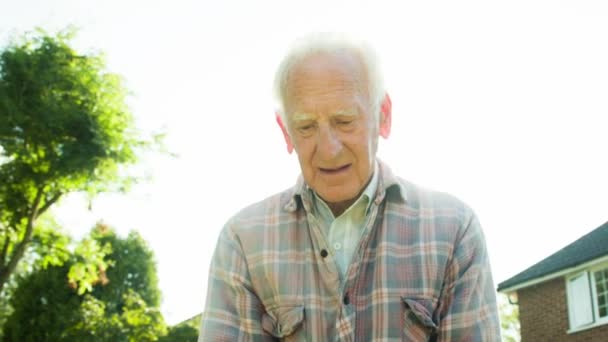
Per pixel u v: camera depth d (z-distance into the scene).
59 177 19.69
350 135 1.85
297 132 1.88
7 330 26.84
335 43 1.86
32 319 26.59
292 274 2.06
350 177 1.89
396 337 1.96
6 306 30.73
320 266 2.02
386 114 2.06
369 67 1.88
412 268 2.01
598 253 13.98
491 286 2.08
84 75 20.14
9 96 19.06
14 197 20.34
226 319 2.09
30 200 20.62
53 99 19.66
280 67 1.89
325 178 1.90
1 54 19.34
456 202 2.11
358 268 1.99
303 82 1.83
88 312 27.03
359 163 1.88
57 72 19.80
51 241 21.33
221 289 2.13
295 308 2.03
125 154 20.12
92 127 19.55
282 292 2.06
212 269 2.17
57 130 19.47
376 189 2.06
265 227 2.12
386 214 2.06
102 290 33.34
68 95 20.02
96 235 22.47
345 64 1.84
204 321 2.11
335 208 2.08
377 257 2.02
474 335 1.97
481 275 2.04
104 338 26.52
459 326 1.97
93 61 20.50
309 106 1.82
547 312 15.70
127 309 29.92
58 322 26.42
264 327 2.07
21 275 27.64
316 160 1.87
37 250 21.41
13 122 19.00
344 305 1.98
